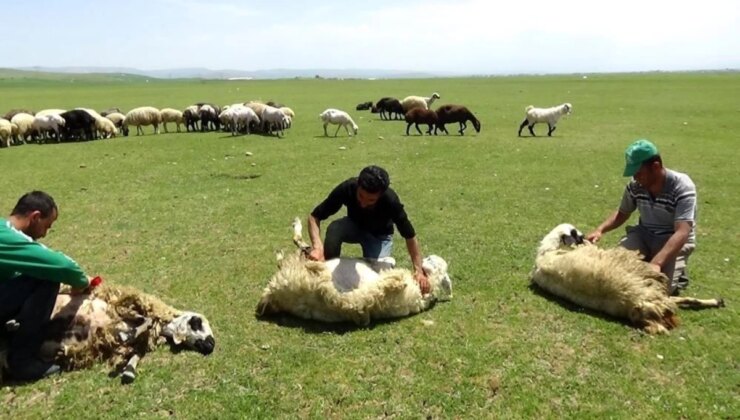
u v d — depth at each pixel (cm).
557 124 2584
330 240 654
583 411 449
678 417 442
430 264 645
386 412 449
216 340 557
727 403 459
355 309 577
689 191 625
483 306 636
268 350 539
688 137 2064
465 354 530
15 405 455
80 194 1211
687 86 5712
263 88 7162
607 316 607
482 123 2669
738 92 4606
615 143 1931
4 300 479
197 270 752
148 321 529
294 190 1228
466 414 446
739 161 1548
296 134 2266
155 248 845
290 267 600
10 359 486
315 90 6438
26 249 473
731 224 959
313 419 441
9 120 2220
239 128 2406
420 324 593
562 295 649
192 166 1528
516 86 6706
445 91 5803
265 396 468
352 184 624
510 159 1619
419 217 1009
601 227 711
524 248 836
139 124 2300
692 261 778
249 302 649
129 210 1068
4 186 1307
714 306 623
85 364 502
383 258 666
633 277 594
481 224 964
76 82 13800
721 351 536
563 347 545
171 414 446
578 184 1279
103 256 811
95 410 450
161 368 505
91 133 2181
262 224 970
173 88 7631
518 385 483
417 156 1681
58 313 508
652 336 563
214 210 1062
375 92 5822
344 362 518
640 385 484
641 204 666
